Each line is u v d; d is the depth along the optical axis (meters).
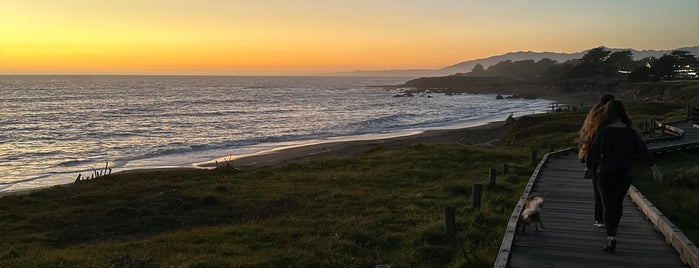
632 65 163.75
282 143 43.62
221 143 42.75
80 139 44.69
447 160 22.34
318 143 43.16
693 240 8.65
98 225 12.88
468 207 12.28
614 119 7.03
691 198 12.14
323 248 9.37
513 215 8.88
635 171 16.61
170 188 17.28
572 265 6.78
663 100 82.75
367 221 11.51
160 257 9.11
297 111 82.62
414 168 20.41
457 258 8.35
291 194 15.88
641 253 7.29
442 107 98.62
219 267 8.32
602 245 7.70
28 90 139.00
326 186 17.14
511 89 169.38
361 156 25.09
